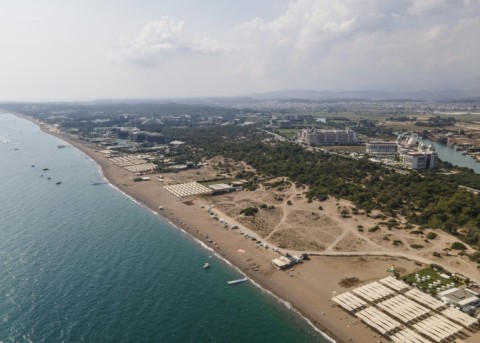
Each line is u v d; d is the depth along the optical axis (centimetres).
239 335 11644
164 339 11400
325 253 16962
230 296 13788
